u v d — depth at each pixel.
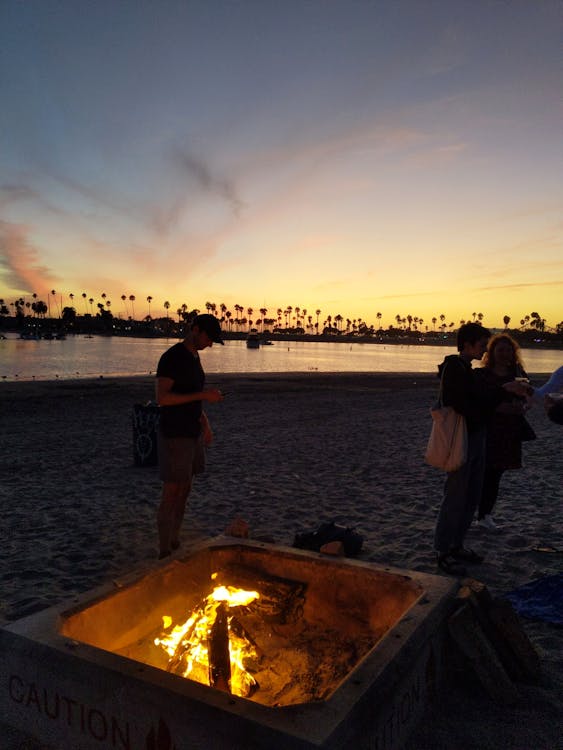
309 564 3.30
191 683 2.11
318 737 1.82
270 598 3.17
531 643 3.03
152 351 84.50
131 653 2.80
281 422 13.80
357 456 9.41
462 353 4.41
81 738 2.26
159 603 3.07
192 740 1.99
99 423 13.41
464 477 4.35
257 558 3.46
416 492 7.01
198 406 4.45
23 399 18.50
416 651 2.44
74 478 7.84
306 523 5.75
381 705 2.12
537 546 4.98
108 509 6.33
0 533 5.50
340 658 2.82
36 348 88.19
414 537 5.27
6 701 2.46
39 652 2.36
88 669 2.23
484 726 2.53
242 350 112.62
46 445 10.45
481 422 4.33
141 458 8.52
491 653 2.76
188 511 6.16
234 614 3.13
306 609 3.26
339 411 16.30
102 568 4.61
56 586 4.25
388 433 12.08
